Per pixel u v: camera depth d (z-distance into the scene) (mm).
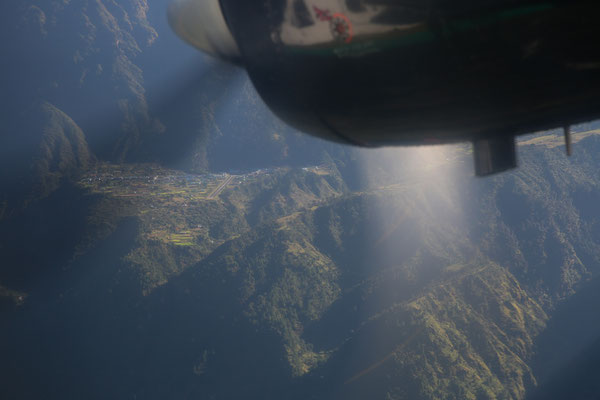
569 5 3225
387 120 4262
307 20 4160
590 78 3484
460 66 3639
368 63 3961
